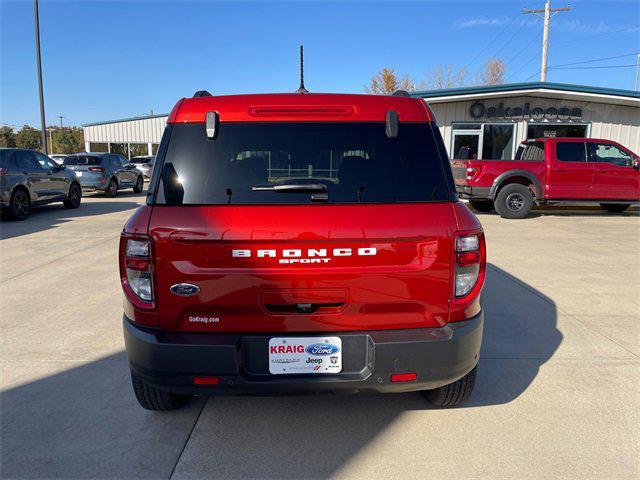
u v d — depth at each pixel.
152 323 2.46
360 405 3.20
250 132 2.57
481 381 3.54
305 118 2.60
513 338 4.36
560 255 7.80
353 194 2.48
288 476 2.49
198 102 2.63
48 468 2.55
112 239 9.04
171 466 2.57
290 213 2.39
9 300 5.41
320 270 2.38
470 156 18.02
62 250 8.06
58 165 13.36
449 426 2.95
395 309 2.46
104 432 2.88
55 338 4.32
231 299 2.39
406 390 2.52
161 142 2.57
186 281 2.39
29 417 3.04
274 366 2.45
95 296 5.55
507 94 17.19
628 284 6.12
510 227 10.79
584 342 4.28
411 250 2.42
